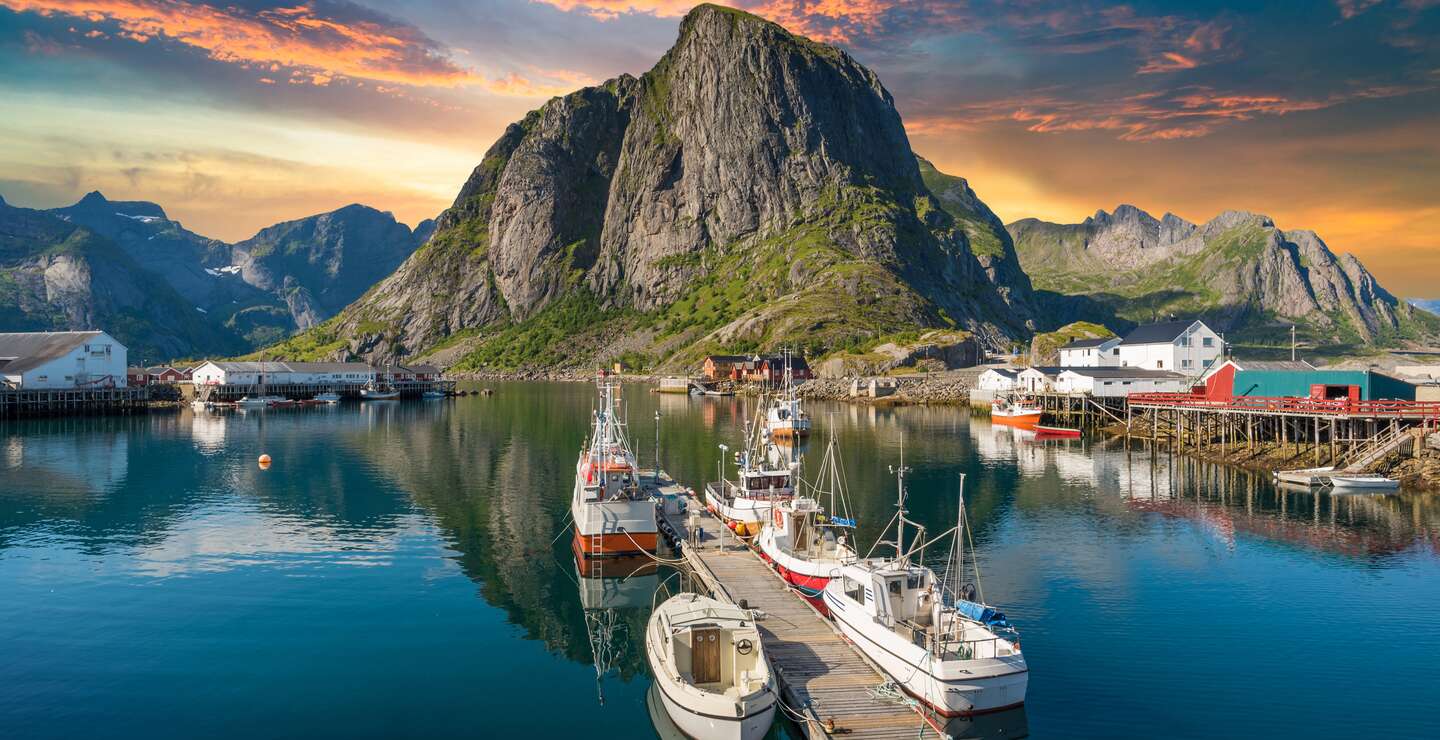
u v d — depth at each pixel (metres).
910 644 31.42
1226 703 32.34
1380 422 79.44
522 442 111.81
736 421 141.00
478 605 44.97
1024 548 53.62
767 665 30.58
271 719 32.09
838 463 90.25
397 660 37.72
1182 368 136.62
